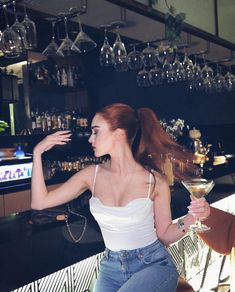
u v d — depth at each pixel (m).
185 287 1.96
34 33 2.66
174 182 3.31
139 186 1.86
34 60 4.55
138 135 2.02
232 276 2.58
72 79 4.97
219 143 6.10
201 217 1.81
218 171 4.25
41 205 1.98
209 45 4.36
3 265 2.02
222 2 4.35
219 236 2.44
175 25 3.29
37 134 4.65
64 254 2.32
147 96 5.83
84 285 2.47
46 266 2.22
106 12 3.09
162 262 1.78
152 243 1.80
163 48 3.58
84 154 5.39
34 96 4.81
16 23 2.61
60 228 2.33
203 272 3.31
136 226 1.77
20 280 2.09
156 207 1.89
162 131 2.05
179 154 2.14
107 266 1.83
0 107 4.56
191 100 6.37
